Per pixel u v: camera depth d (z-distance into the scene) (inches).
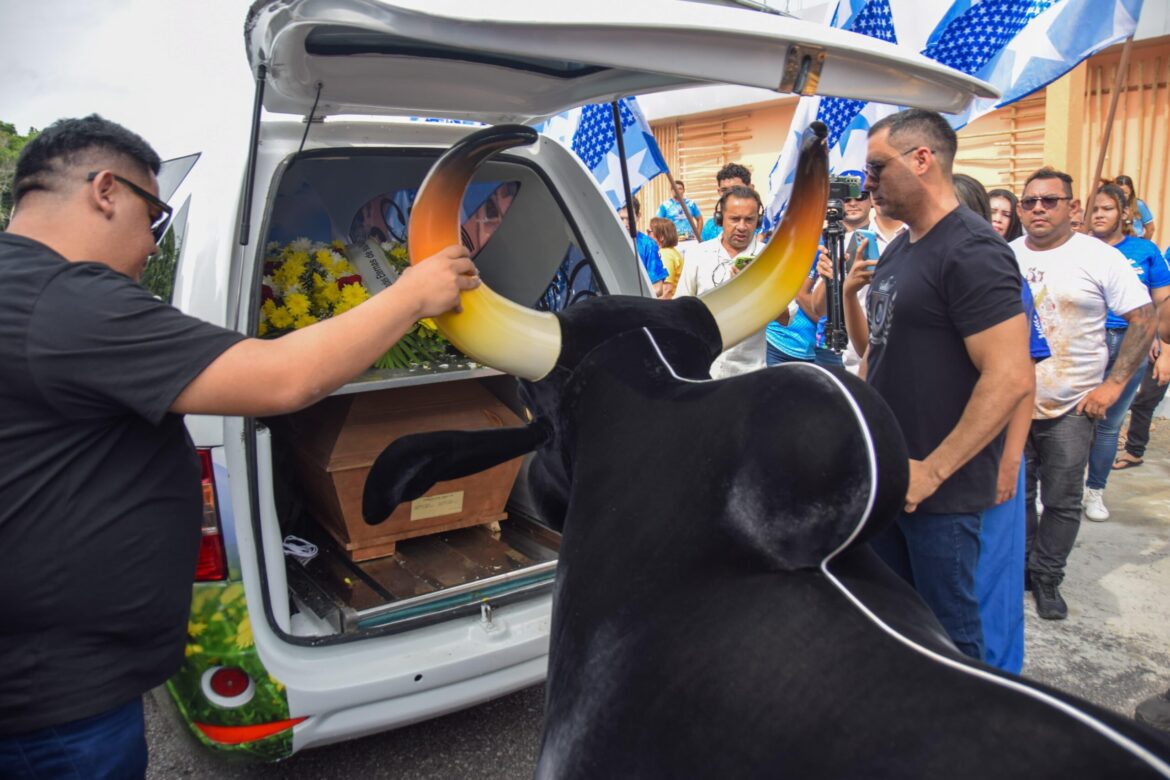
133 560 65.2
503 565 115.6
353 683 90.8
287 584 101.7
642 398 49.7
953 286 89.0
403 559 117.8
